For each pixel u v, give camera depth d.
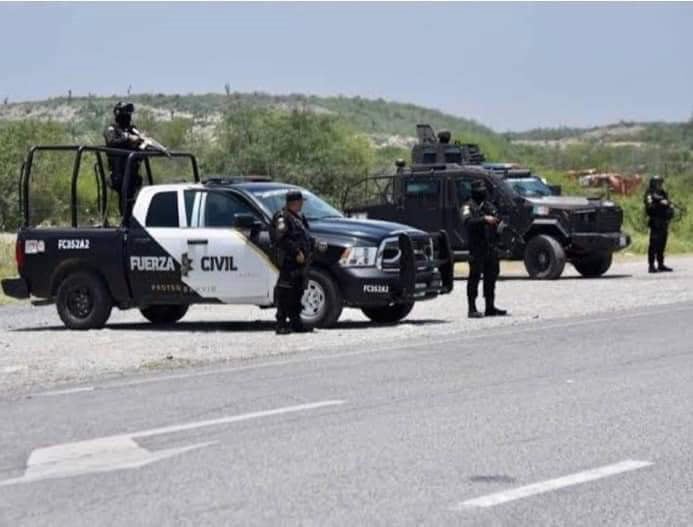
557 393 11.38
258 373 12.99
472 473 8.27
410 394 11.43
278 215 16.75
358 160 58.75
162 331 18.08
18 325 19.91
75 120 121.50
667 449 8.95
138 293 18.16
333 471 8.36
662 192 29.50
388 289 17.16
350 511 7.34
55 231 18.58
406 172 29.27
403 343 15.48
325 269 17.25
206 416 10.48
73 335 17.66
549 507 7.42
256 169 57.25
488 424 9.91
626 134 166.62
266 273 17.41
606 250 28.12
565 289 24.56
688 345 14.83
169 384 12.34
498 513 7.29
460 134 82.62
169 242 17.86
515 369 12.96
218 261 17.59
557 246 27.62
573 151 104.75
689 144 151.88
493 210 18.94
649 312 19.14
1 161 54.25
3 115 127.75
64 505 7.59
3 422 10.37
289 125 58.50
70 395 11.77
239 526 7.05
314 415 10.42
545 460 8.62
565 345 14.98
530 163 87.69
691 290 23.52
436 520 7.14
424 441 9.29
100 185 19.23
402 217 29.12
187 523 7.13
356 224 17.62
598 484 7.95
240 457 8.83
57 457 8.96
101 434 9.78
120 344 16.17
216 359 14.29
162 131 65.56
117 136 19.00
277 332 16.95
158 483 8.09
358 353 14.52
